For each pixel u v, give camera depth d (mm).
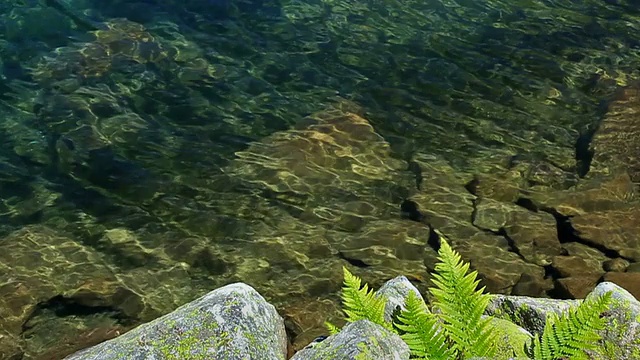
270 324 5652
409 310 5035
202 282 8375
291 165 10430
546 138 11578
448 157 10930
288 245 8977
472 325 5129
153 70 12609
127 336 5387
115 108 11531
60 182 9883
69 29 13633
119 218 9289
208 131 11133
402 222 9461
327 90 12461
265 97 12125
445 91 12695
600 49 14328
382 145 11062
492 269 8688
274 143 10906
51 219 9211
